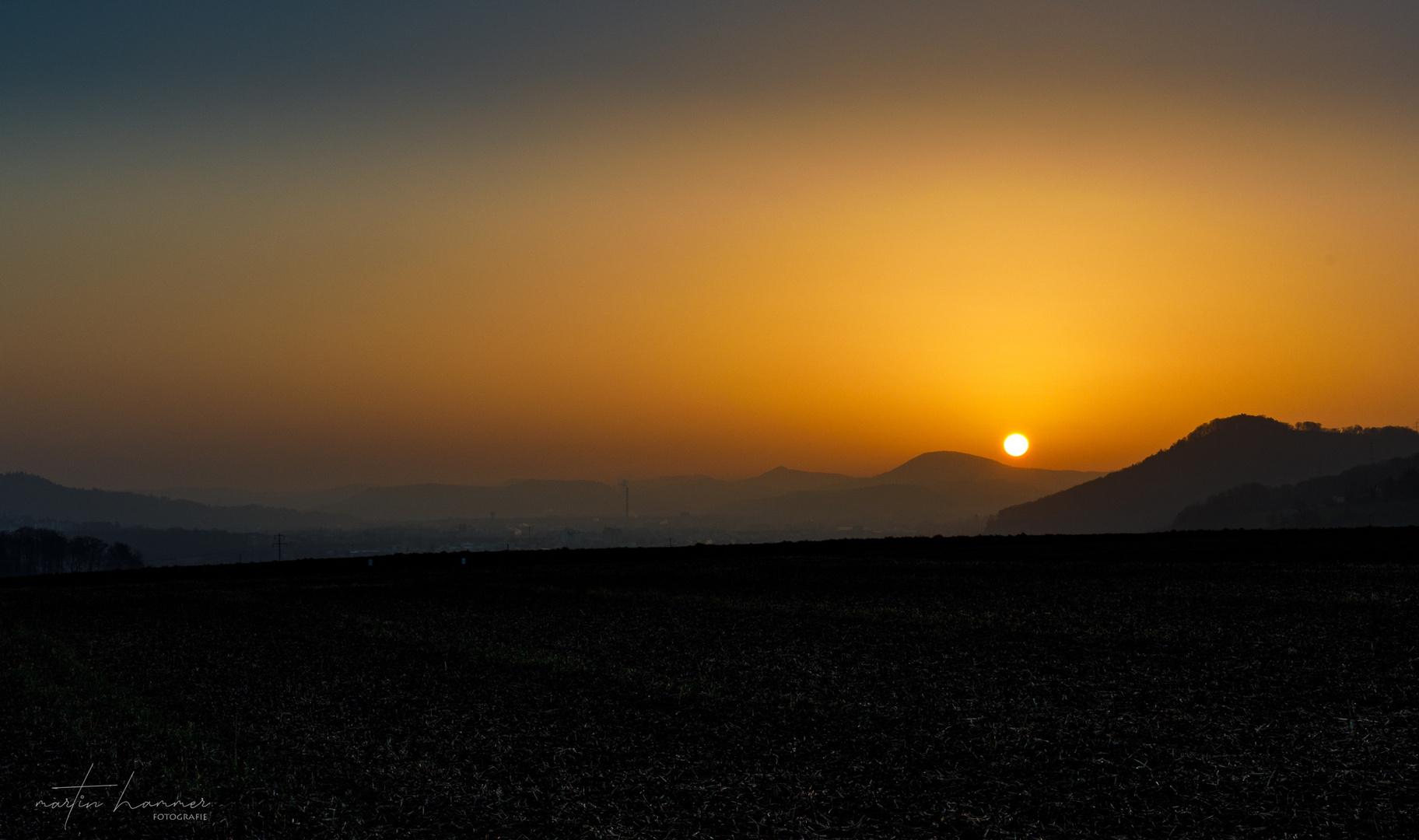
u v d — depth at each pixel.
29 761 21.39
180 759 21.20
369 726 23.89
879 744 21.09
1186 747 20.22
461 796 18.38
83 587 68.25
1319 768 18.69
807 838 15.98
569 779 19.25
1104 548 74.69
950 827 16.28
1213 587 48.19
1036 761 19.55
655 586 56.50
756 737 21.97
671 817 17.05
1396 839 15.27
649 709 24.97
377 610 48.59
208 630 42.66
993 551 75.88
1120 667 28.98
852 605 45.19
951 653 31.89
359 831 16.72
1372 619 36.94
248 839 16.53
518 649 34.69
